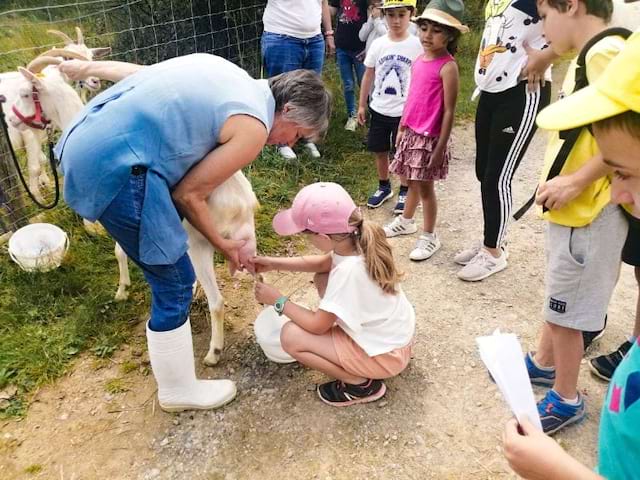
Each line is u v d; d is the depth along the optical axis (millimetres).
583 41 2066
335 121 5871
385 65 4168
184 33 6031
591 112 1081
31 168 4160
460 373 2791
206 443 2434
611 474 1089
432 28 3338
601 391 2646
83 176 1966
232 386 2615
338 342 2486
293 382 2732
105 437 2479
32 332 3012
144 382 2762
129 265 3521
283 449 2396
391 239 4008
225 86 2053
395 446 2400
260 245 3881
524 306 3281
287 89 2189
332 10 6867
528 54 2922
